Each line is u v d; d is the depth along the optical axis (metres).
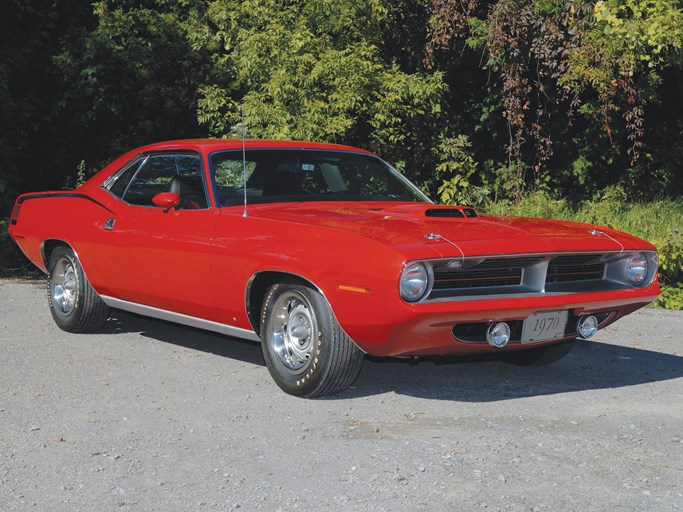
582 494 4.12
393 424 5.23
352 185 6.90
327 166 6.93
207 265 6.21
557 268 5.77
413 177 15.93
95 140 16.53
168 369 6.61
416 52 15.69
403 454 4.69
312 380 5.63
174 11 16.12
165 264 6.59
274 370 5.90
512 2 13.62
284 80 13.12
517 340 5.62
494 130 16.53
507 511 3.92
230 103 14.60
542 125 16.14
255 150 6.79
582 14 13.66
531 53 14.55
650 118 17.16
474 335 5.54
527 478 4.33
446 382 6.28
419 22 15.42
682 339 8.16
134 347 7.36
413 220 5.89
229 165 6.59
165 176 6.93
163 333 7.97
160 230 6.66
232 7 14.10
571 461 4.58
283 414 5.43
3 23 16.03
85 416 5.41
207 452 4.74
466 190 15.78
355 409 5.55
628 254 5.99
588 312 5.82
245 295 5.94
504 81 14.59
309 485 4.25
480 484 4.25
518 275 5.60
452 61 15.59
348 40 14.85
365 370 6.60
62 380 6.28
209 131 15.70
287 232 5.74
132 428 5.17
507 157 16.69
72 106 15.68
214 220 6.27
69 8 16.25
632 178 16.83
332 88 13.90
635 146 15.54
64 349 7.27
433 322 5.20
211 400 5.76
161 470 4.47
